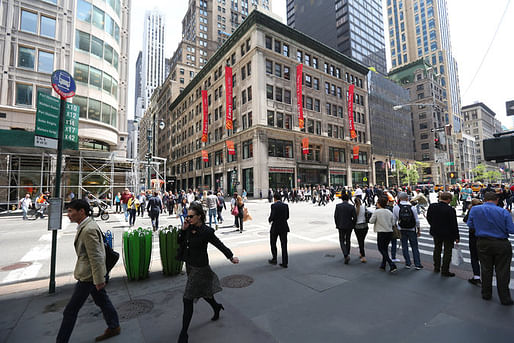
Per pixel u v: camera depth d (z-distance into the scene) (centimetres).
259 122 3128
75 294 289
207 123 4341
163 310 382
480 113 11088
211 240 322
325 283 481
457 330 317
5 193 2020
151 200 1082
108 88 2602
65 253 766
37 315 374
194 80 4769
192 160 4966
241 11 8269
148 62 17038
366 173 4541
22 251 790
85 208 310
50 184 2227
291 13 7794
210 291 315
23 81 2116
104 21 2592
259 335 310
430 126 7194
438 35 8819
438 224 521
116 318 318
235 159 3569
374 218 561
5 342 304
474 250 477
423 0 9206
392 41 10125
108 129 2602
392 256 628
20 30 2125
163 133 6956
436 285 469
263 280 498
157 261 651
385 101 5503
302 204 2480
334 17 6269
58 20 2294
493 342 289
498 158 421
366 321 342
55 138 504
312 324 335
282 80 3450
